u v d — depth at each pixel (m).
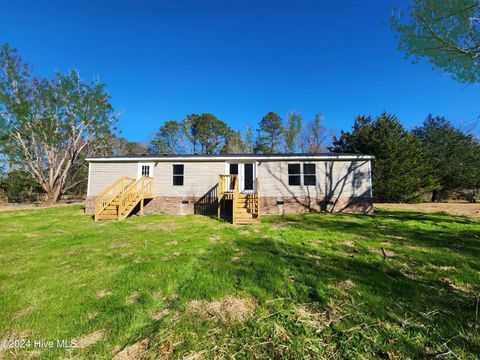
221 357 1.97
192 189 12.16
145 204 12.20
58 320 2.51
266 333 2.25
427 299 2.79
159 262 4.25
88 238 6.29
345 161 11.59
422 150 19.45
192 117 38.25
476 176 19.19
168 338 2.20
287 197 11.59
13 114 16.38
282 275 3.54
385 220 8.52
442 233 6.22
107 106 19.34
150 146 39.38
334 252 4.68
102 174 12.51
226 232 6.95
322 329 2.30
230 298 2.92
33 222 9.13
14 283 3.44
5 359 2.01
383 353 1.97
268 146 33.66
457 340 2.09
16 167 18.50
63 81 17.67
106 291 3.18
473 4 6.66
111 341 2.19
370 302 2.73
